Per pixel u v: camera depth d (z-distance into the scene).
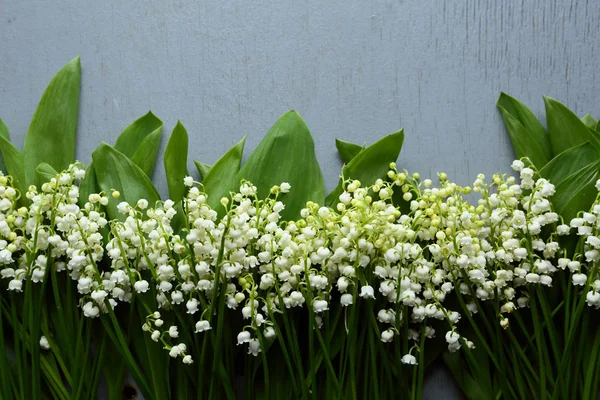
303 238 0.80
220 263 0.79
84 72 0.86
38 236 0.81
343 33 0.86
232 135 0.86
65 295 0.83
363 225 0.79
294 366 0.83
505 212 0.82
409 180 0.82
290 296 0.80
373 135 0.86
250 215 0.82
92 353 0.84
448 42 0.86
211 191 0.84
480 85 0.86
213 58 0.86
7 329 0.84
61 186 0.81
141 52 0.86
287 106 0.86
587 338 0.84
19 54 0.86
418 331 0.83
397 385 0.83
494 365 0.84
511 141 0.86
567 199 0.83
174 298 0.80
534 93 0.86
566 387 0.82
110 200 0.83
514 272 0.82
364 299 0.82
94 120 0.86
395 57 0.86
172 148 0.84
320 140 0.86
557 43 0.86
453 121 0.86
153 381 0.83
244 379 0.83
